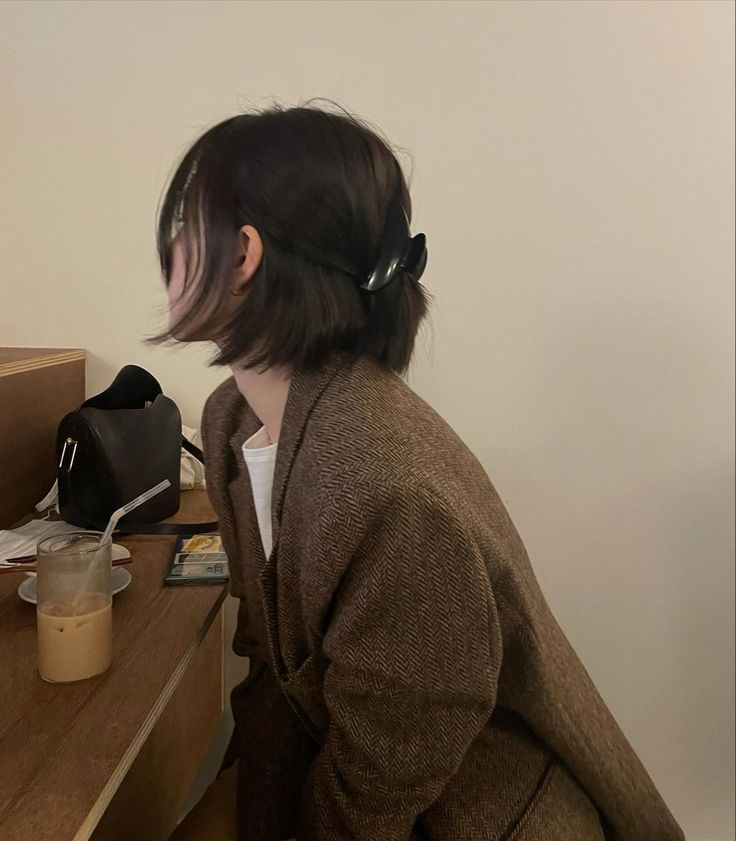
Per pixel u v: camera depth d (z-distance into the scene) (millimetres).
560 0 1251
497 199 1291
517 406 1335
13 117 1302
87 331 1353
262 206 585
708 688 1395
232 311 624
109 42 1282
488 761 686
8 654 741
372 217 605
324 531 562
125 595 882
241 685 929
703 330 1304
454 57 1267
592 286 1302
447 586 559
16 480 1109
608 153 1273
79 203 1320
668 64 1252
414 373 1330
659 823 771
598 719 728
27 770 563
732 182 1268
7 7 1277
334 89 1283
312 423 606
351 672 583
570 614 1391
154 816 1152
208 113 1295
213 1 1271
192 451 1237
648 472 1342
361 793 617
